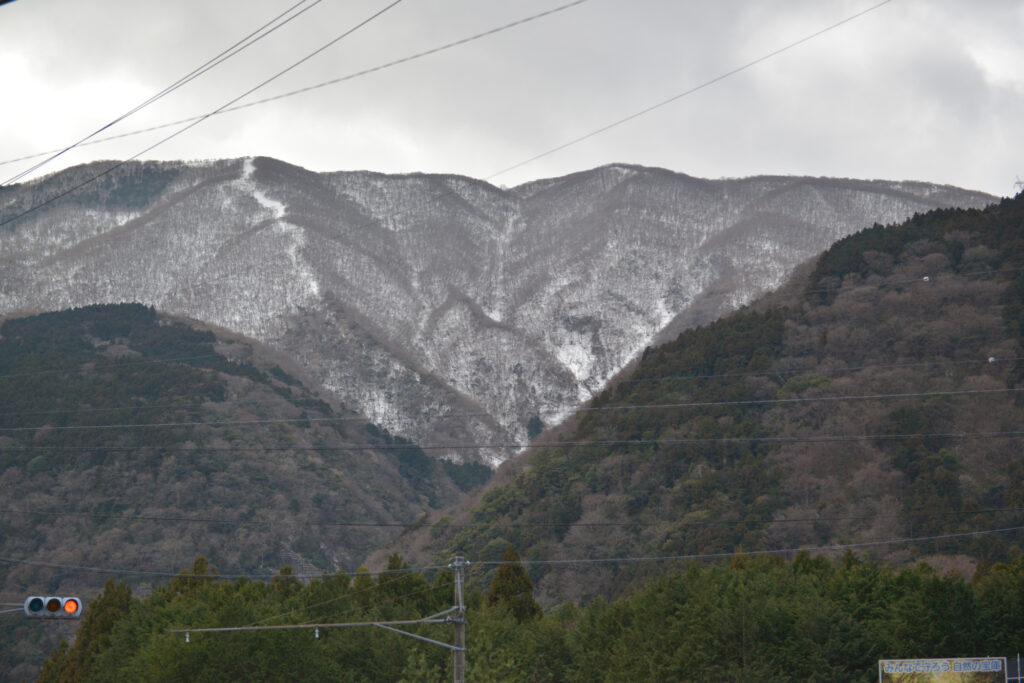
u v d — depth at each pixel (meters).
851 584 60.75
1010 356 108.00
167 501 154.25
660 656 58.78
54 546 142.62
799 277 149.88
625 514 108.81
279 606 74.50
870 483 96.88
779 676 54.78
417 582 78.38
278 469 173.38
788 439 106.81
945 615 54.97
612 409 127.25
